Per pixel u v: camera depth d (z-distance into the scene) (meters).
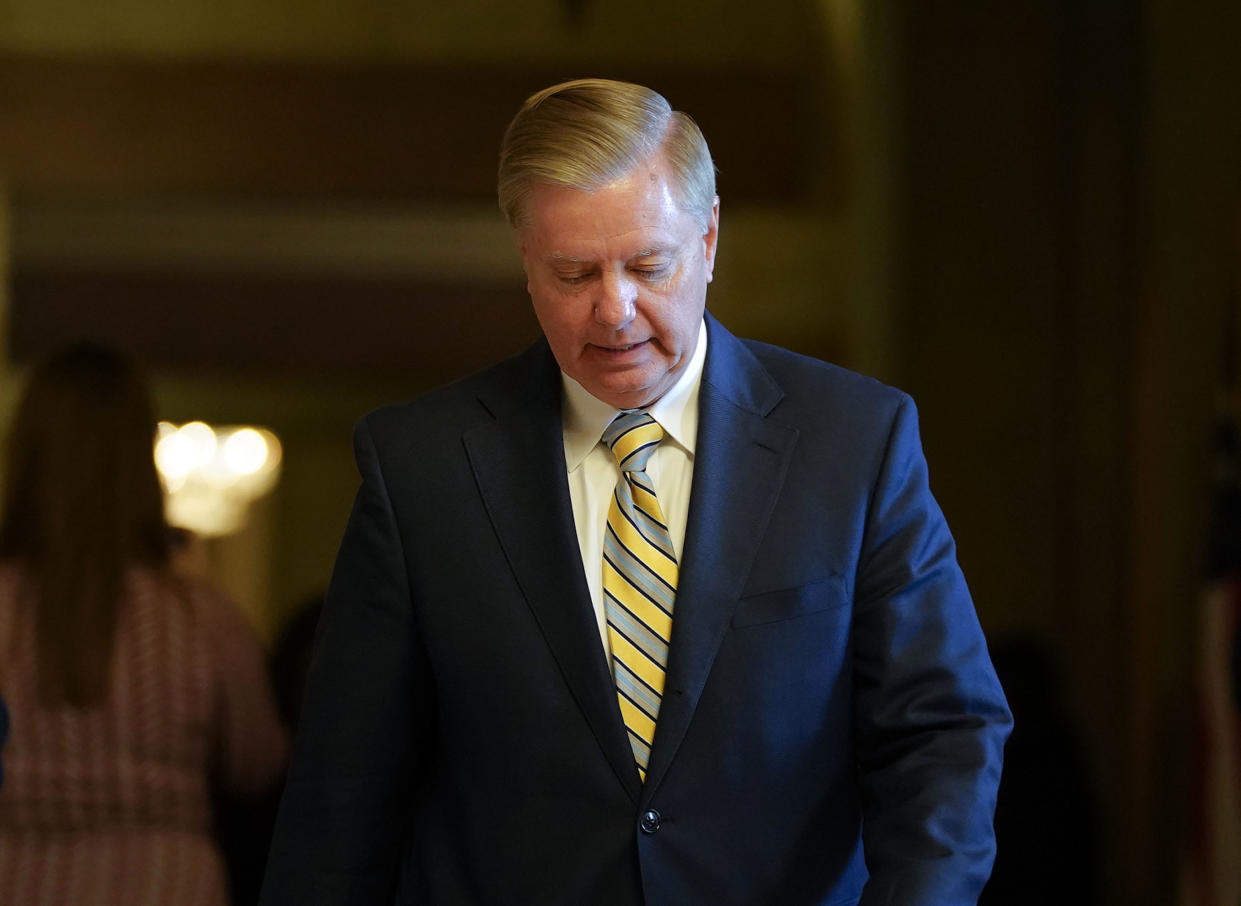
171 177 29.16
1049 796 12.04
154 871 7.57
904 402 5.41
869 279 24.05
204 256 30.17
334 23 29.38
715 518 5.14
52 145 28.92
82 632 7.59
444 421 5.48
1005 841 11.91
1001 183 22.02
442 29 29.50
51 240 29.97
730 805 5.02
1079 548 18.58
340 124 29.33
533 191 4.73
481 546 5.26
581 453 5.35
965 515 21.20
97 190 29.09
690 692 5.00
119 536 7.81
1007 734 5.09
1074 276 19.25
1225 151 15.22
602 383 4.93
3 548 7.86
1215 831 12.73
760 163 29.36
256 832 10.11
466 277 30.34
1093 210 18.38
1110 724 17.19
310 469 35.25
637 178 4.69
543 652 5.14
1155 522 15.80
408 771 5.54
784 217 28.84
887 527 5.18
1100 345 17.97
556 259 4.73
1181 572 15.39
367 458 5.47
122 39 29.08
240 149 29.25
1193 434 15.25
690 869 5.00
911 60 22.89
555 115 4.75
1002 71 22.23
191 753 7.83
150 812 7.68
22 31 28.89
